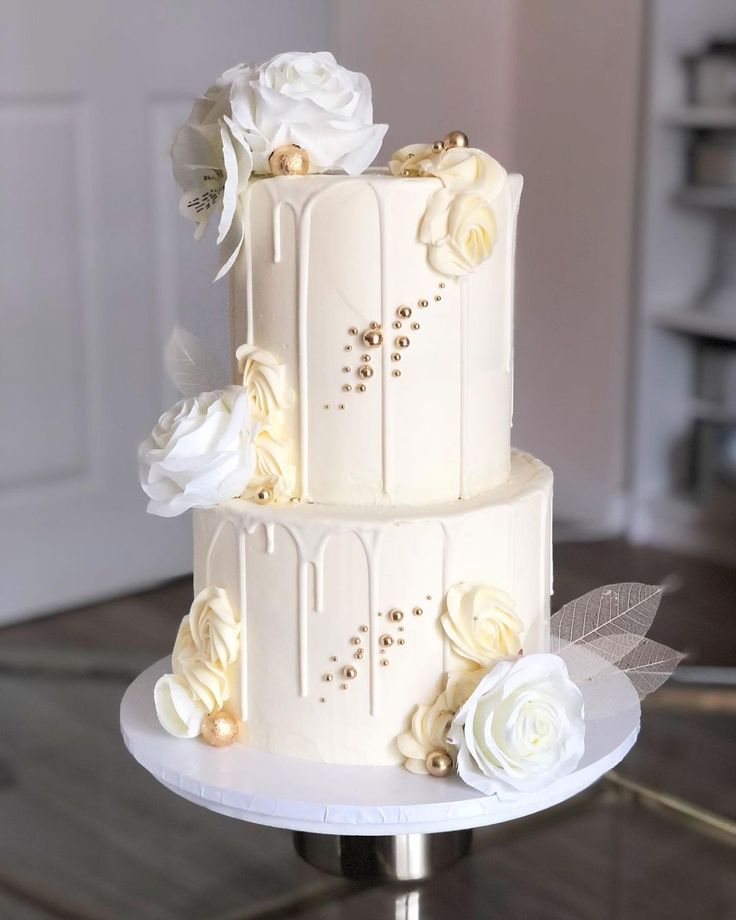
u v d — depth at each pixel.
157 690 1.20
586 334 3.46
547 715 1.07
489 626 1.13
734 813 1.22
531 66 3.46
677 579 3.10
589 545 3.35
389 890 1.09
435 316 1.15
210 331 1.27
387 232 1.12
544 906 1.06
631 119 3.27
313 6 3.04
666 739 1.36
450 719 1.12
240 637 1.18
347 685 1.15
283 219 1.14
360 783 1.11
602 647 1.23
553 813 1.22
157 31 2.80
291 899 1.10
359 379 1.15
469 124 3.49
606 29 3.27
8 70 2.61
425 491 1.18
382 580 1.13
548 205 3.49
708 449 3.34
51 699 1.59
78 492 2.88
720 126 3.22
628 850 1.16
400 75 3.30
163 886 1.16
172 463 1.11
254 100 1.15
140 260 2.87
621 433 3.45
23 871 1.22
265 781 1.11
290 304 1.15
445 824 1.06
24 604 2.83
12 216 2.68
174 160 1.21
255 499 1.17
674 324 3.29
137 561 2.96
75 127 2.73
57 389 2.82
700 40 3.25
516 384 3.64
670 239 3.34
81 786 1.39
